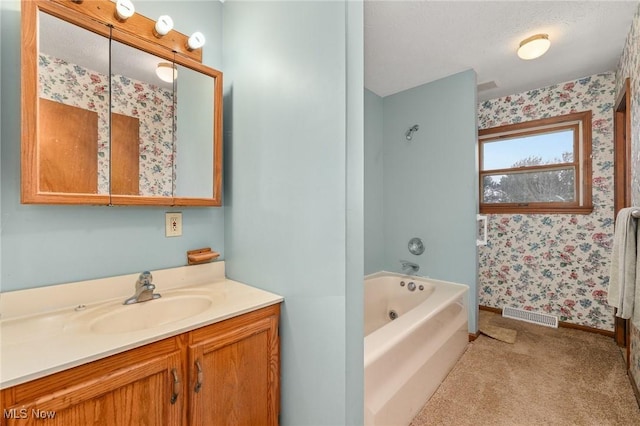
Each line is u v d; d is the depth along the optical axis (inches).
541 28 74.0
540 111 112.3
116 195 45.0
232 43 59.2
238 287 54.3
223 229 62.5
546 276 111.3
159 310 47.4
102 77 44.2
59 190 39.6
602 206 100.3
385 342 54.1
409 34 76.4
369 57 88.0
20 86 37.5
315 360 43.6
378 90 111.8
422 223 106.7
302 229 45.3
